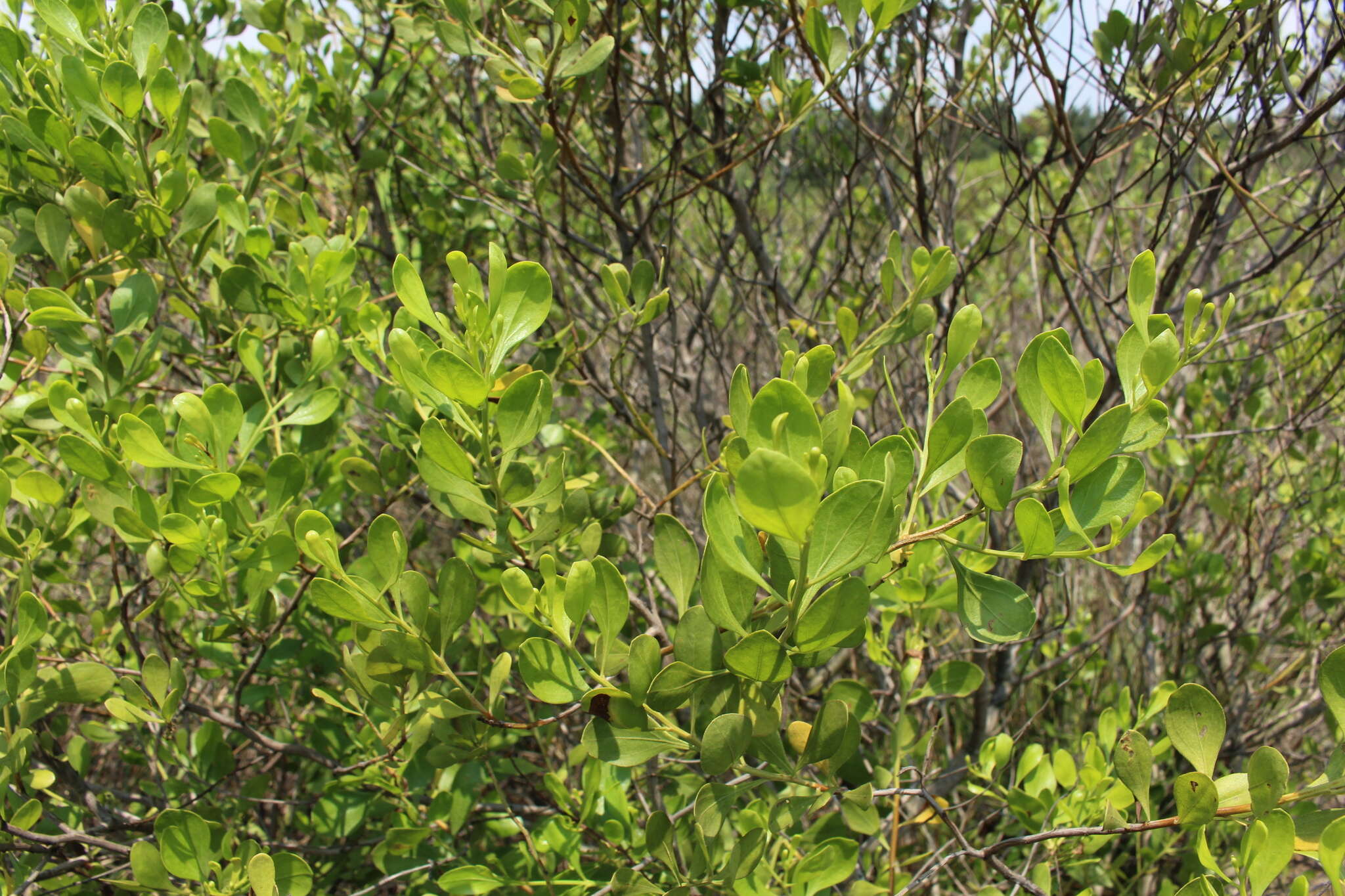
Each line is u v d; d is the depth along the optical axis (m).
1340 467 3.68
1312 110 2.24
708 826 1.31
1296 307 3.52
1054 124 2.49
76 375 1.96
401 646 1.33
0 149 1.99
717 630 1.25
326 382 2.28
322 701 2.47
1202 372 3.52
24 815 1.65
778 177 3.68
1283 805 1.13
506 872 2.07
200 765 2.12
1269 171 3.81
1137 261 1.16
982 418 1.29
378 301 2.11
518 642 2.10
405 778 2.14
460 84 3.56
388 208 3.45
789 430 1.00
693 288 3.59
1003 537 3.07
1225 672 3.67
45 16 1.70
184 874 1.54
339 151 2.88
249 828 2.61
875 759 2.88
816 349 1.37
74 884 1.92
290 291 1.96
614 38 2.32
